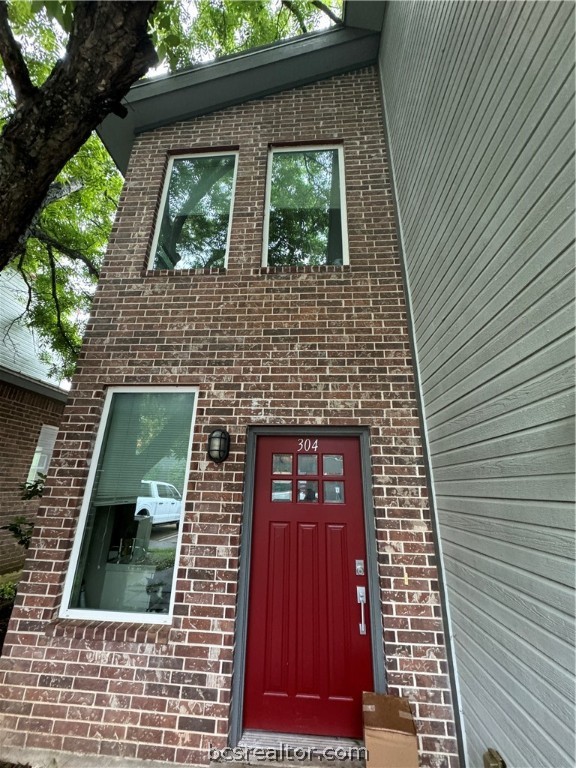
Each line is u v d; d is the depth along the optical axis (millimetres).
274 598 2678
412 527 2691
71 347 7371
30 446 6785
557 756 1341
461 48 2162
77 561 2854
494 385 1855
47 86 2326
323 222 3883
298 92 4344
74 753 2359
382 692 2375
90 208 7781
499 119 1760
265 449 3043
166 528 2928
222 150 4242
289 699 2477
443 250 2496
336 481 2918
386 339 3209
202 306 3471
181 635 2564
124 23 2123
